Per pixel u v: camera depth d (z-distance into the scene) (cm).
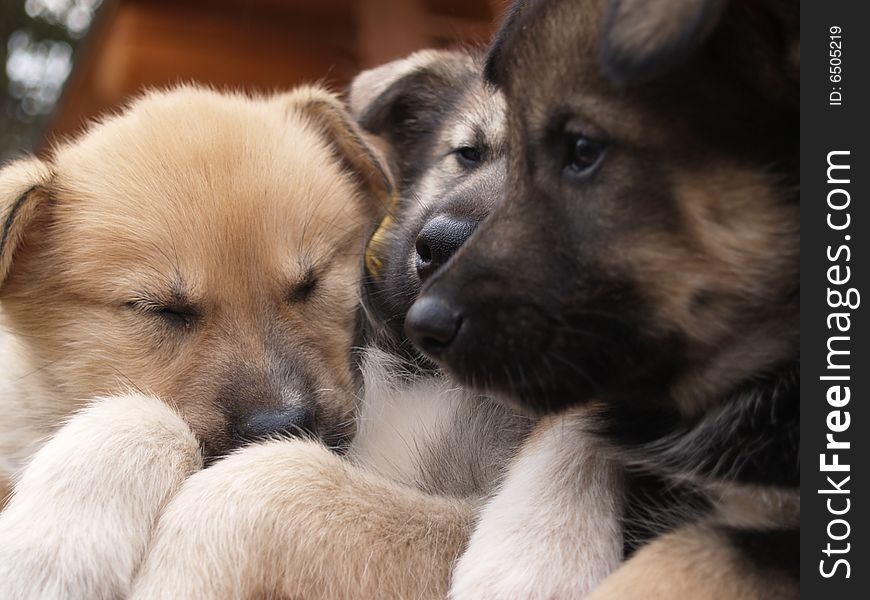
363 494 69
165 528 68
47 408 77
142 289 76
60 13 243
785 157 63
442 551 69
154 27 126
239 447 72
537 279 64
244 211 77
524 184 65
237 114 82
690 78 63
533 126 65
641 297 64
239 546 67
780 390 65
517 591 66
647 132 63
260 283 77
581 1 64
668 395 66
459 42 99
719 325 64
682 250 63
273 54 134
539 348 64
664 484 68
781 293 64
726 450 65
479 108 79
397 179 83
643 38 59
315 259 79
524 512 68
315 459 70
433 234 71
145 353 76
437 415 75
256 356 75
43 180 78
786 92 62
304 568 67
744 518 65
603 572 67
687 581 63
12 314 78
